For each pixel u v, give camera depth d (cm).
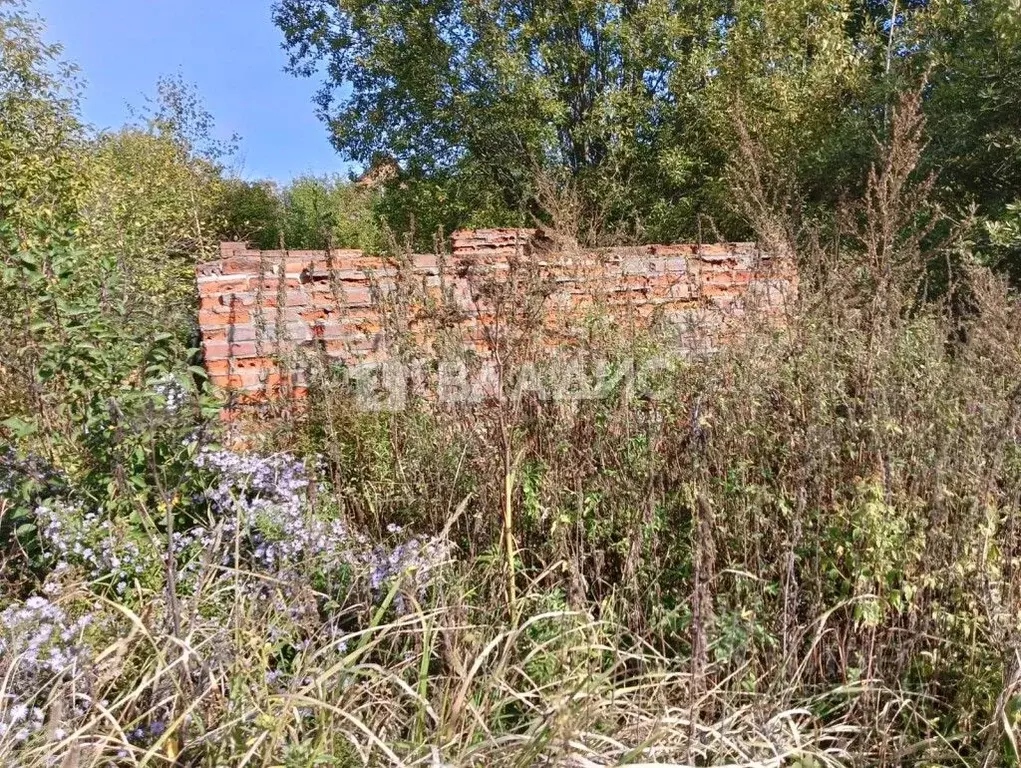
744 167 717
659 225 1232
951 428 277
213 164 1936
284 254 416
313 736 205
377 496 338
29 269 354
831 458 285
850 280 356
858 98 1002
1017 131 756
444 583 271
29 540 303
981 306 411
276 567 280
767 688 246
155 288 813
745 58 1127
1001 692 229
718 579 274
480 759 203
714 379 320
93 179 956
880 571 248
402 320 393
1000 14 753
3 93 873
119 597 271
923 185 418
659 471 303
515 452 313
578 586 265
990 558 267
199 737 197
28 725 199
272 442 367
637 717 225
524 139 1367
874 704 246
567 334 388
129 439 295
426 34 1416
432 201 1462
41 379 320
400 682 212
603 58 1348
